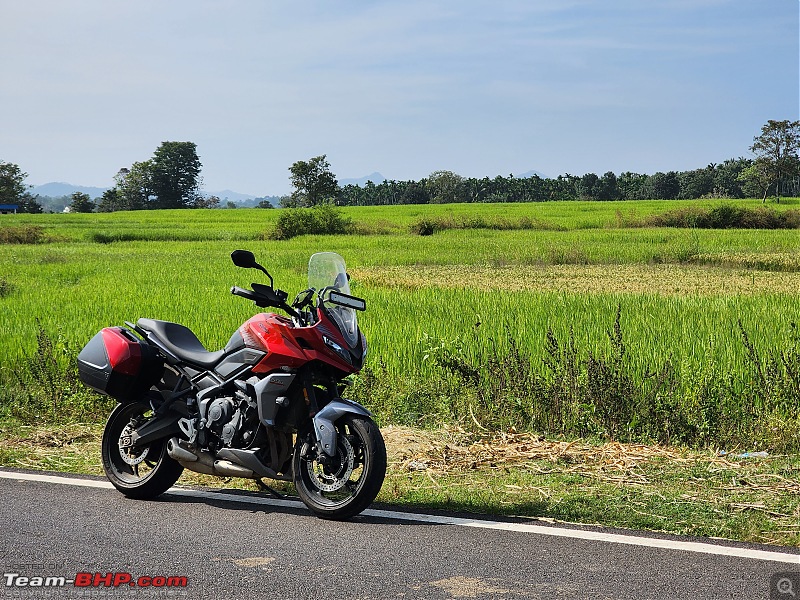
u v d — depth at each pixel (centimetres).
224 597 409
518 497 580
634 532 502
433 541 489
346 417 538
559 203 10331
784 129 12512
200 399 581
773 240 3906
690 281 2269
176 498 592
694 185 16688
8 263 2794
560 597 406
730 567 443
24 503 570
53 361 948
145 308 1455
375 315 1386
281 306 563
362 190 17012
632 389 803
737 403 805
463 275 2438
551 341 893
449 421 813
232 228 5928
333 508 530
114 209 17700
